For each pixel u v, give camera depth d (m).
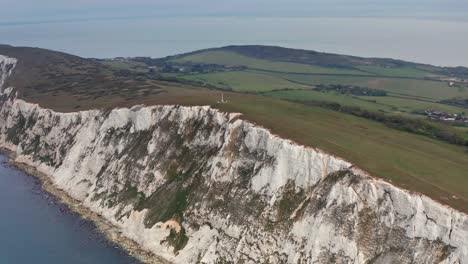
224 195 69.56
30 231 75.75
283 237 60.44
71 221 79.69
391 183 56.28
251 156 71.00
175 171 79.12
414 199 53.38
